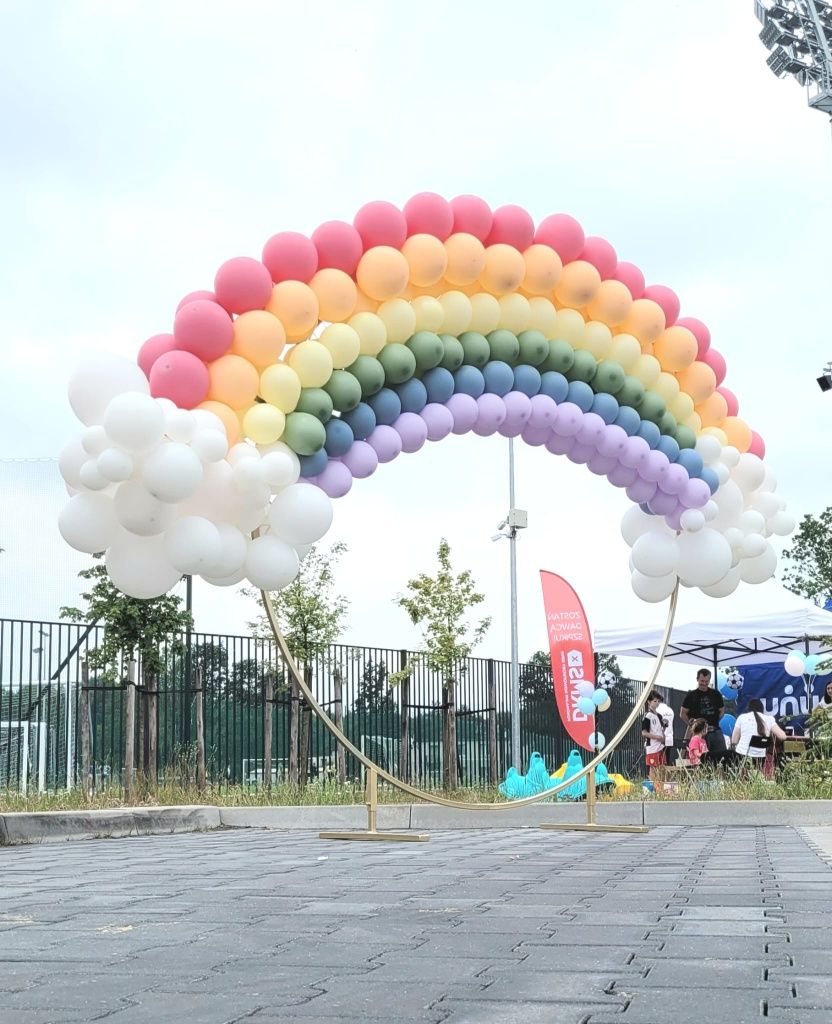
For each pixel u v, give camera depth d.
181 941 4.29
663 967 3.64
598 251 10.64
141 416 7.80
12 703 13.59
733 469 11.67
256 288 8.99
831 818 12.64
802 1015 2.93
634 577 11.79
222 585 9.23
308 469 9.38
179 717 15.02
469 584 19.25
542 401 10.45
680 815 13.06
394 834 10.45
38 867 7.64
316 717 17.02
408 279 9.70
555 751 22.58
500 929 4.55
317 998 3.21
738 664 22.12
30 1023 2.90
